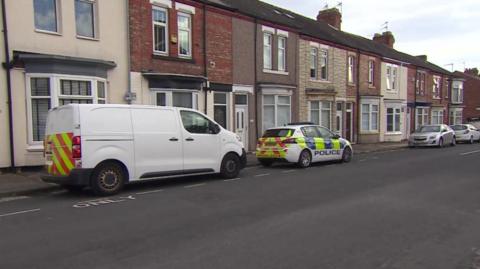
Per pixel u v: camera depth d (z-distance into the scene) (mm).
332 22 31109
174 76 15180
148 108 10023
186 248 5387
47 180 9398
